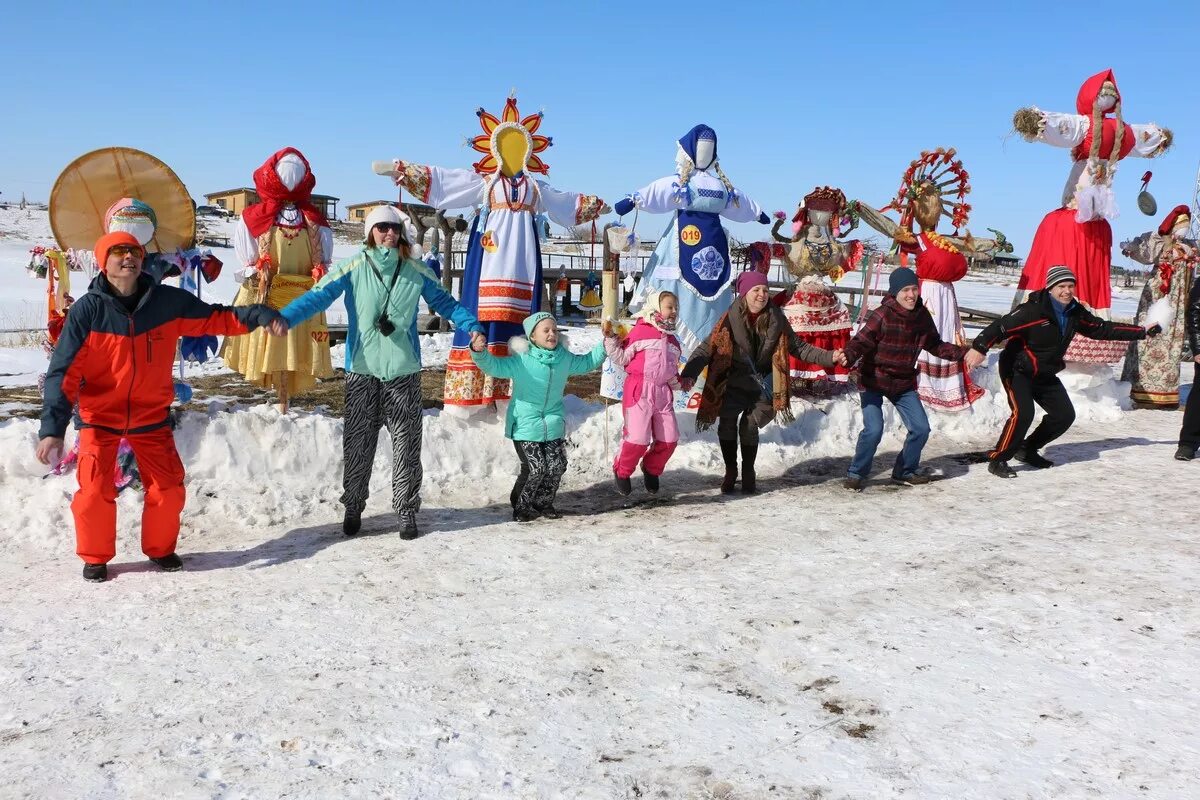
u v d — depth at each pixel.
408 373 5.45
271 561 5.05
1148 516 5.68
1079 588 4.32
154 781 2.69
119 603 4.36
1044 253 9.81
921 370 9.07
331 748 2.88
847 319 8.95
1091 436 8.80
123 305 4.59
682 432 7.91
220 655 3.68
